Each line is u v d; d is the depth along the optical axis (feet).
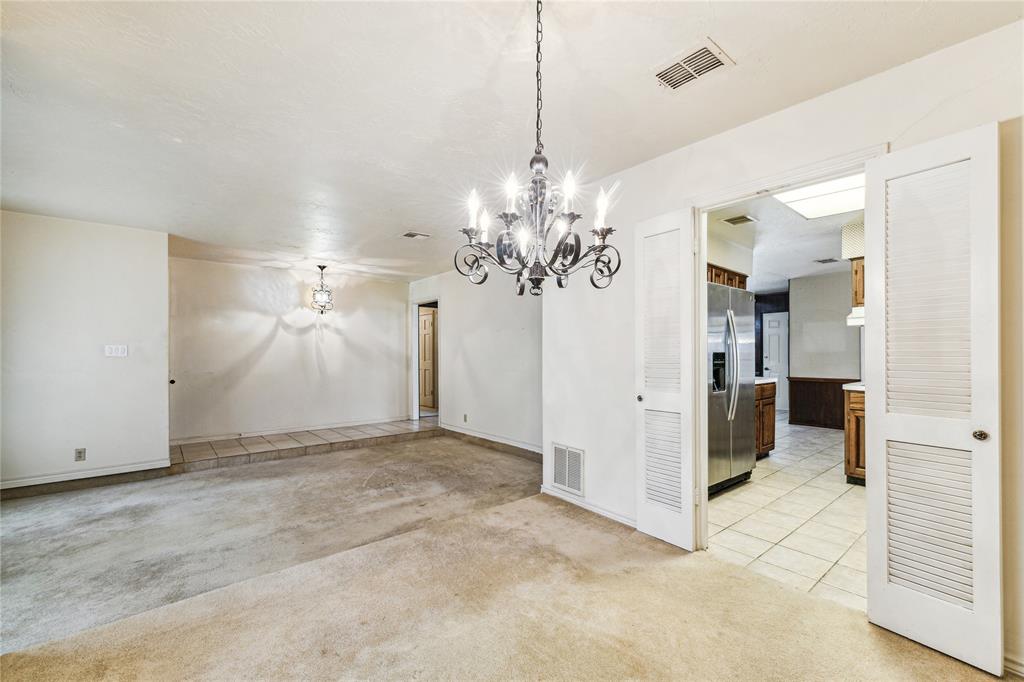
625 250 9.74
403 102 7.00
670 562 7.99
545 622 6.25
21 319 12.23
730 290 12.67
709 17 5.21
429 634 6.00
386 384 23.17
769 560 8.22
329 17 5.16
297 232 14.34
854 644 5.78
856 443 13.10
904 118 6.14
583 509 10.62
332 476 14.40
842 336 22.45
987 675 5.21
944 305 5.65
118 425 13.55
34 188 10.48
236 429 18.75
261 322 19.45
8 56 5.76
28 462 12.30
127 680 5.21
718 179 8.13
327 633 6.03
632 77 6.38
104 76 6.26
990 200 5.29
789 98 6.98
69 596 7.46
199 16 5.12
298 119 7.50
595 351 10.43
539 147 5.50
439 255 17.66
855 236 13.75
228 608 6.63
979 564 5.33
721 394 12.13
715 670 5.31
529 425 16.84
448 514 11.10
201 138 8.11
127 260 13.66
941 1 4.98
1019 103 5.34
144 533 9.95
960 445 5.49
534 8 5.01
